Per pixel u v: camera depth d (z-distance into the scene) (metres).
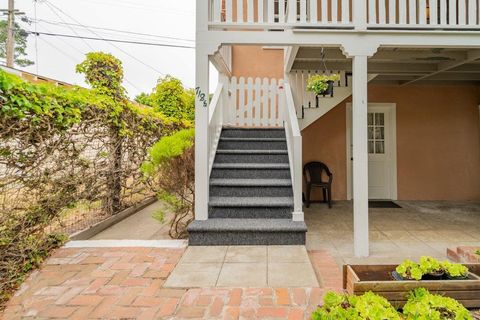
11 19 11.16
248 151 4.36
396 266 1.91
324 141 5.75
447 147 5.75
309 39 2.96
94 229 3.83
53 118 2.85
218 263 2.53
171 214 4.80
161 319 1.77
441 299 1.47
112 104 4.12
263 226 3.02
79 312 1.85
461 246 2.94
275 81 5.30
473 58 3.70
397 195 5.78
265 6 5.11
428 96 5.73
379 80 5.52
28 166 2.64
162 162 3.45
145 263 2.56
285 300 1.95
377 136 5.86
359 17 2.93
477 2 3.34
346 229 3.80
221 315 1.79
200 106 3.16
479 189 5.77
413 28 3.02
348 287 1.82
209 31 3.02
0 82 2.18
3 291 2.11
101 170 4.09
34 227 2.73
